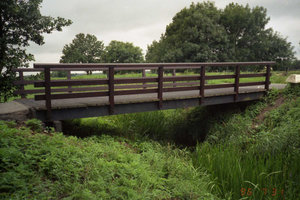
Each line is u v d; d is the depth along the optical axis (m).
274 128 7.20
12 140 3.73
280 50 43.09
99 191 3.19
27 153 3.55
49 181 3.12
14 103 6.26
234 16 43.94
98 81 6.14
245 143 7.09
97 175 3.53
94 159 4.07
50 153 3.72
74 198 2.94
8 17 8.03
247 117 8.51
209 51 36.50
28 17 8.14
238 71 8.73
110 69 6.26
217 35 37.59
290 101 8.45
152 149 6.16
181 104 7.73
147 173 4.00
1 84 7.77
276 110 8.22
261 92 9.59
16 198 2.59
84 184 3.24
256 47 44.53
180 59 38.53
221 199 4.36
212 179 4.97
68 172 3.38
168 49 42.72
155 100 7.13
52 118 5.77
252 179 4.68
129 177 3.76
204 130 9.15
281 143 6.12
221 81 15.77
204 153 6.09
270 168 5.16
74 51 60.66
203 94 8.03
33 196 2.76
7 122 4.73
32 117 5.47
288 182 4.76
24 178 3.03
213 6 44.84
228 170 4.99
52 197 2.86
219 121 8.95
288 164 5.29
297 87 8.91
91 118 8.02
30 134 4.43
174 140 8.66
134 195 3.21
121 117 8.80
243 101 9.71
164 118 9.53
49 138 4.46
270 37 45.69
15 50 7.92
